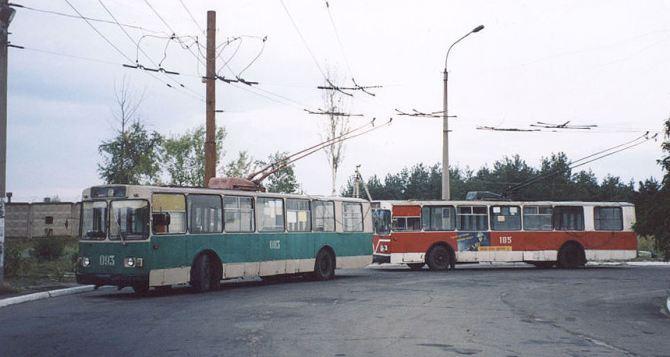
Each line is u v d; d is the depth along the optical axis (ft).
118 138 143.43
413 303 48.85
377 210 91.91
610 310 47.26
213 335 32.86
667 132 48.16
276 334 33.30
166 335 32.78
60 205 176.24
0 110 54.54
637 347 31.37
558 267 98.99
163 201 54.54
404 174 287.07
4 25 53.93
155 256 52.90
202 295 54.70
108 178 157.79
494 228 94.12
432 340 32.04
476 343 31.42
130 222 52.60
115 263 52.21
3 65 54.39
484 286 64.95
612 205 98.94
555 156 233.35
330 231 75.72
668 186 48.39
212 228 59.57
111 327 35.58
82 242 53.93
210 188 60.39
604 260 97.81
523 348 30.32
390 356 27.66
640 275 82.79
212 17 78.43
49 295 53.98
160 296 53.93
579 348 30.71
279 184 194.90
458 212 93.25
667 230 48.52
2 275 54.19
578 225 97.55
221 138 148.87
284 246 68.59
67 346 29.60
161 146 143.64
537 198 229.86
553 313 44.78
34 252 97.71
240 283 69.97
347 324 37.29
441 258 92.22
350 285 65.26
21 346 29.63
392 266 108.78
